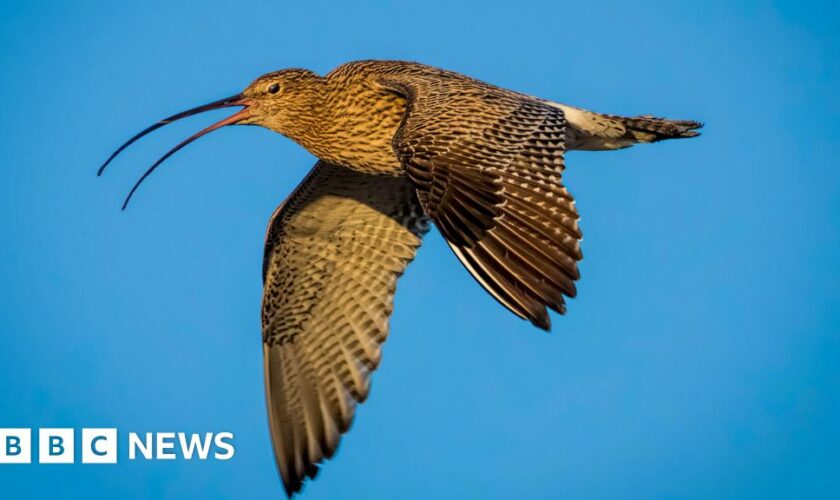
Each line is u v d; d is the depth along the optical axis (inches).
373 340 601.0
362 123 586.9
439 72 563.2
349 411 595.8
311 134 601.9
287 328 609.0
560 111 507.8
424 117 499.2
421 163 480.1
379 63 588.7
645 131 559.8
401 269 603.8
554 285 446.0
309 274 609.6
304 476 592.4
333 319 605.6
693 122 561.9
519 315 442.6
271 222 604.1
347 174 603.8
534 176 474.6
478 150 480.1
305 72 607.5
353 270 606.5
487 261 452.8
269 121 609.0
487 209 462.6
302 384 603.8
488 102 505.7
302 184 602.9
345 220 606.5
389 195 604.7
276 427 601.0
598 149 569.6
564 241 454.9
